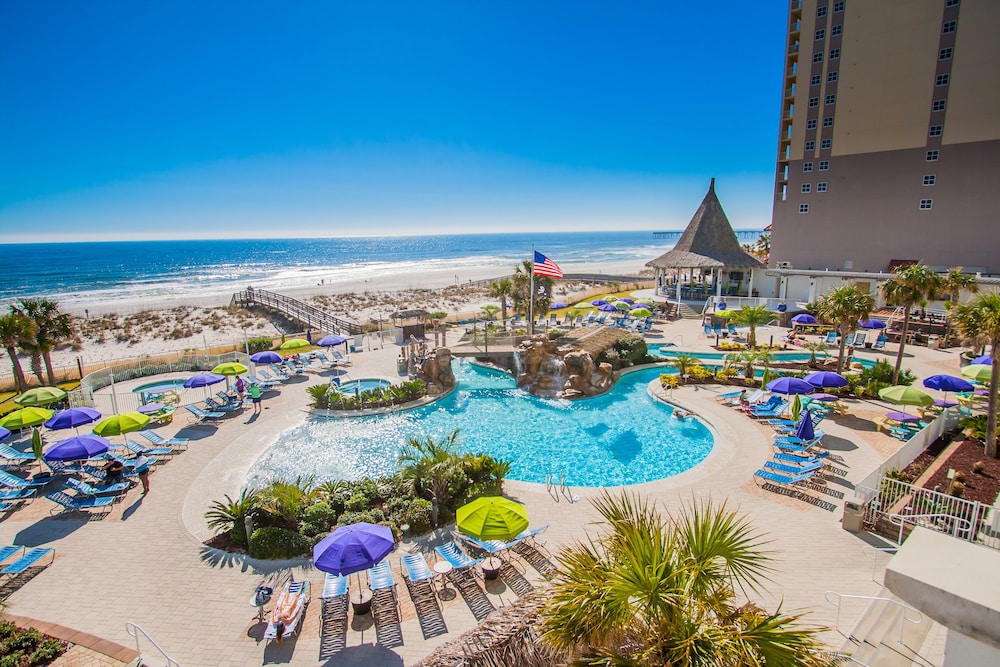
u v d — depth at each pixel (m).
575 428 24.70
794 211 55.47
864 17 49.75
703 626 6.02
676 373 32.06
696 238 57.28
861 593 11.98
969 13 45.09
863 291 29.91
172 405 26.31
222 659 10.48
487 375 33.38
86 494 16.86
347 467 20.47
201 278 129.25
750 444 21.27
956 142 46.81
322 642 10.92
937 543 5.30
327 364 33.88
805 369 31.19
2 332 28.30
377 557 11.29
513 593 12.43
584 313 48.12
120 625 11.49
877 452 20.16
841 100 51.72
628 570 6.43
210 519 16.08
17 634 10.76
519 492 17.77
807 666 5.77
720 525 7.07
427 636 11.05
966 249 47.41
